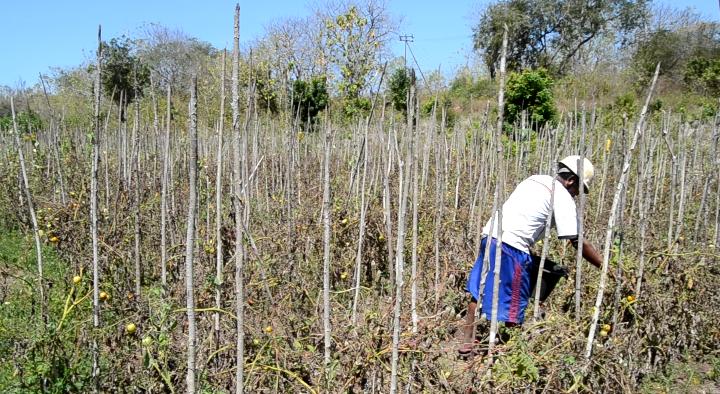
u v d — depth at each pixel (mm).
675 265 4438
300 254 5293
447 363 3564
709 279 4594
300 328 3830
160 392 3256
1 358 3545
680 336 4445
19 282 4988
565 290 4480
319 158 9219
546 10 33250
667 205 6641
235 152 2740
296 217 5770
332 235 5570
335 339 3436
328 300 3379
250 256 4449
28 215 7652
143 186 6586
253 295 4195
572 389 3117
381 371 3191
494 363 3150
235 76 2697
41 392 3211
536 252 5383
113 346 3395
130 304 3787
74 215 5164
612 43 34656
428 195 6645
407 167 3037
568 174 4168
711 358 4469
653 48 31797
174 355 3318
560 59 34688
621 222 3998
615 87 22062
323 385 3148
